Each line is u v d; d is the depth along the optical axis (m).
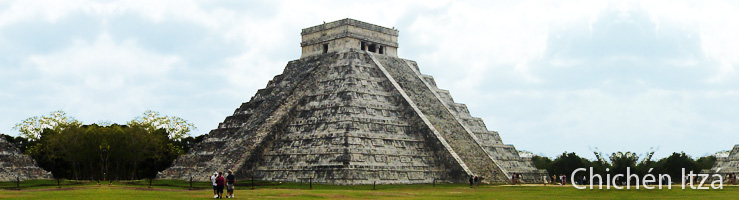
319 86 111.50
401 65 121.38
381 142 100.38
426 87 116.75
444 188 85.38
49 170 130.38
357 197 65.12
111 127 130.88
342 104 103.56
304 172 98.12
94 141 124.94
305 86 112.12
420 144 104.50
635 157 94.50
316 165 97.50
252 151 102.88
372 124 102.25
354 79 108.06
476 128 117.81
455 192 76.12
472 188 85.56
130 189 76.19
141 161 132.75
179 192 70.62
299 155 100.56
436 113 111.00
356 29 117.62
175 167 112.38
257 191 72.44
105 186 82.56
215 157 105.44
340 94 105.69
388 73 114.38
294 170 99.25
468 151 104.19
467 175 98.19
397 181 97.56
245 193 68.62
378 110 105.56
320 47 121.12
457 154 102.56
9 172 102.56
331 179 94.69
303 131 104.56
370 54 117.94
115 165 130.50
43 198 59.50
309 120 105.12
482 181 97.94
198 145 118.44
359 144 97.56
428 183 98.94
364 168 95.50
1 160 105.44
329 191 73.81
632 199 63.53
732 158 111.06
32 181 96.69
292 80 116.56
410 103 108.00
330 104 104.81
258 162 103.31
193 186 84.06
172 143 144.12
